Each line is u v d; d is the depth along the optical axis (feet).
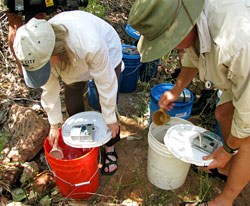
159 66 11.21
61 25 5.35
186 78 6.89
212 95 9.14
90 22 5.89
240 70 4.59
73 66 5.84
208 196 7.36
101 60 5.57
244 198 7.39
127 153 8.41
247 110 4.83
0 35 10.95
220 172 7.40
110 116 6.38
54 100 6.52
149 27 4.59
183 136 6.66
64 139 6.68
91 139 6.59
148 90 10.49
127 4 14.21
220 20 4.66
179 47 5.14
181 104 7.82
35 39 4.72
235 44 4.48
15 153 7.69
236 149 5.58
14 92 9.64
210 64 5.13
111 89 5.97
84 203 7.15
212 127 9.17
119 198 7.31
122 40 12.23
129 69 9.80
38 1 7.93
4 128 8.21
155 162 7.07
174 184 7.39
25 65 4.80
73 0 8.57
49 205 6.97
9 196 7.02
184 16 4.48
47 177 7.47
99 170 7.90
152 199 7.30
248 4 4.81
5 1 7.86
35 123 7.92
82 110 8.41
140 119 9.42
